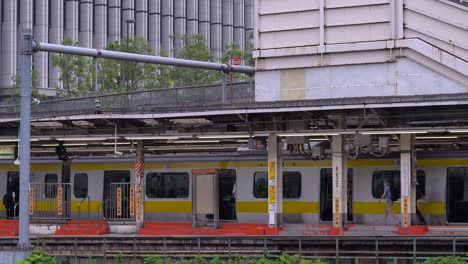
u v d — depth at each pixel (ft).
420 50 112.47
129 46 244.22
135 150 139.44
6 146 137.59
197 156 135.85
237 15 365.40
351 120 112.16
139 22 324.39
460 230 113.50
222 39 359.05
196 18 345.51
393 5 114.01
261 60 122.72
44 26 299.17
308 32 119.55
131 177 139.44
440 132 108.68
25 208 81.51
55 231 131.44
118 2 318.86
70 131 124.77
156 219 137.59
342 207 114.93
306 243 102.99
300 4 119.96
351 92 116.78
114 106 128.26
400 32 113.91
